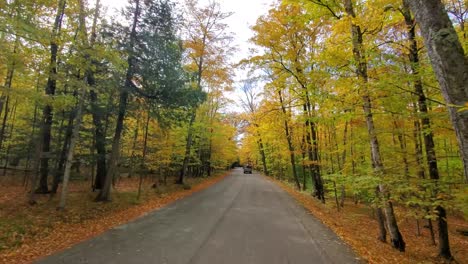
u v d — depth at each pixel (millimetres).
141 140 17297
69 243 6141
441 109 6301
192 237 6613
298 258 5305
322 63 8664
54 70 9320
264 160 44562
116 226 7742
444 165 9164
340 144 13102
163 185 19406
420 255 7449
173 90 12125
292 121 16578
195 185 22109
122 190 15945
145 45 11594
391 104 6773
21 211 8719
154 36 11664
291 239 6695
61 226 7672
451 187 5793
